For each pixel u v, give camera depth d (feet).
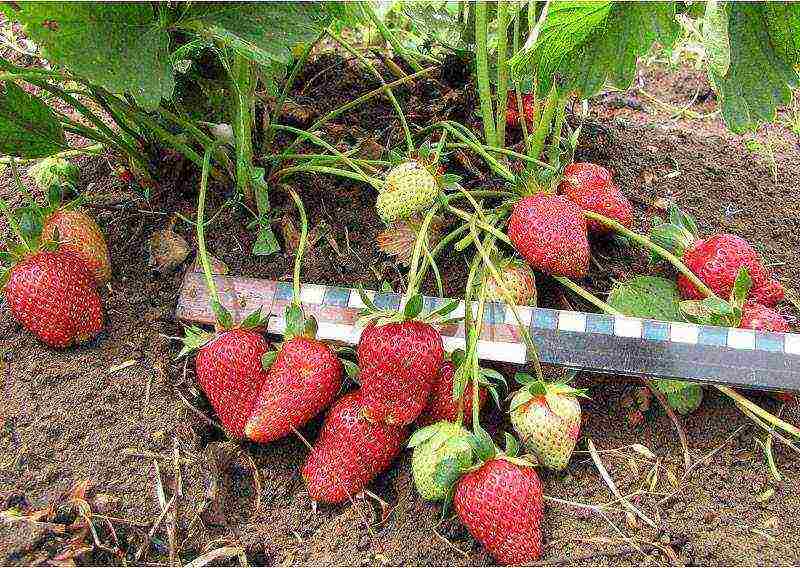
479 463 0.77
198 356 0.85
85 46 0.78
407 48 1.28
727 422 0.90
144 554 0.78
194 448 0.86
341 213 1.08
